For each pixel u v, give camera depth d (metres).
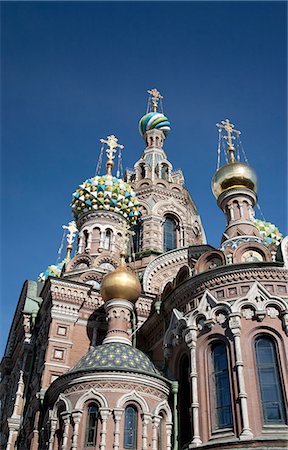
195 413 20.66
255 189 32.00
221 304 22.19
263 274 22.41
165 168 48.75
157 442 20.97
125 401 21.08
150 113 53.44
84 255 36.34
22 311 34.72
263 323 21.20
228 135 35.25
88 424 20.86
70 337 28.47
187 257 36.38
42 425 23.98
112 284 26.83
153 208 42.84
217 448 19.09
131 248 40.59
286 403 19.36
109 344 24.41
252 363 20.48
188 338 22.44
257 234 30.12
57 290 29.44
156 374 22.28
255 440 18.47
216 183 32.50
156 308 26.80
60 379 22.64
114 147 45.09
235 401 19.80
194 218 45.47
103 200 39.59
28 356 32.34
